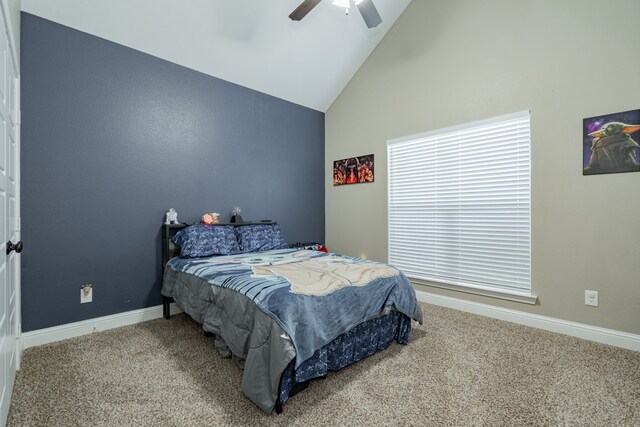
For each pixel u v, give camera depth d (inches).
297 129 166.6
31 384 68.0
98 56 101.3
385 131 147.2
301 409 59.7
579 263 94.8
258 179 149.2
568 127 95.8
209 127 130.7
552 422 56.2
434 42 128.2
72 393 64.6
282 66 141.3
